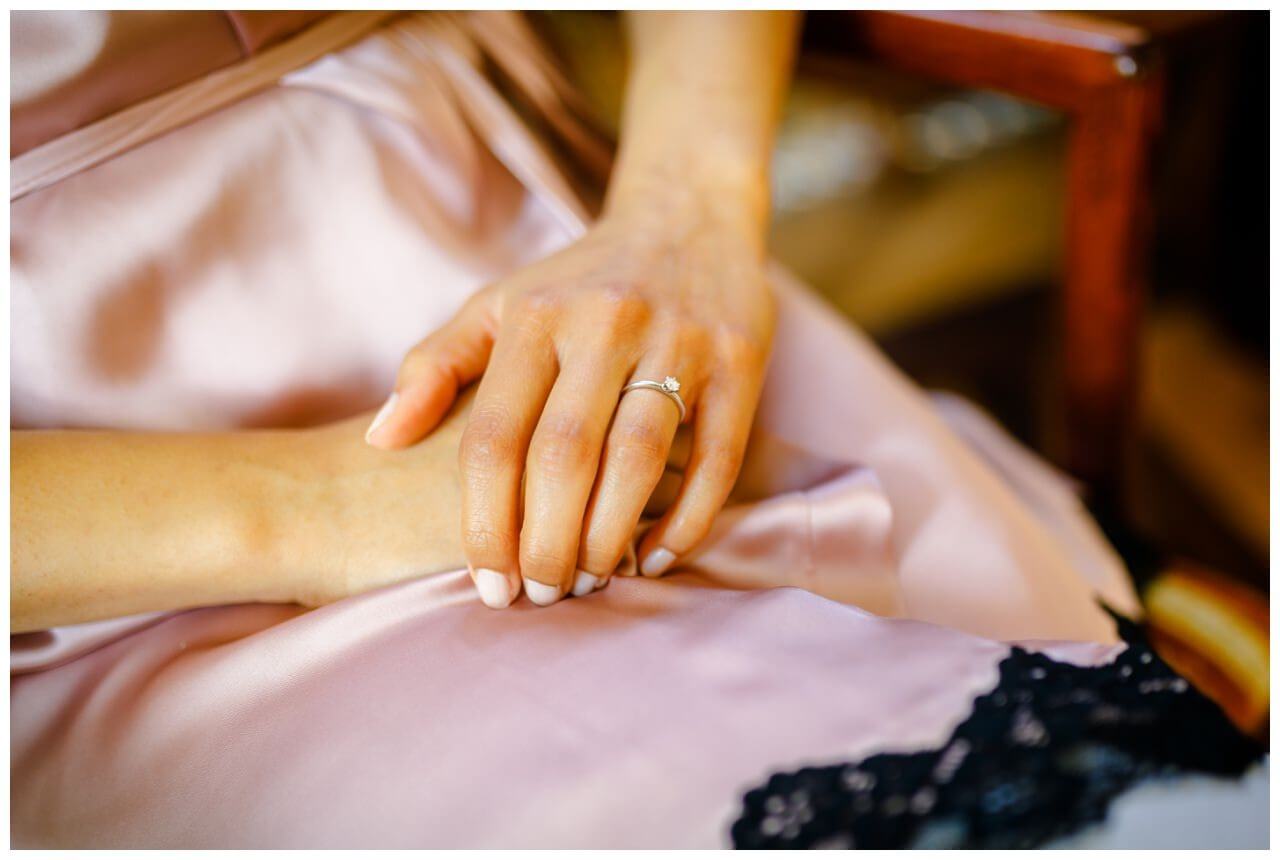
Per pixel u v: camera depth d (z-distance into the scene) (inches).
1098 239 25.5
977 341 42.0
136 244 19.7
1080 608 21.0
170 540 17.9
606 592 18.2
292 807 16.5
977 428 26.3
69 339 19.3
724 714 16.3
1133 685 16.3
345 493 18.7
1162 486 37.5
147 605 18.1
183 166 20.2
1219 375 42.0
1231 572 33.8
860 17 26.0
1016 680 16.4
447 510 18.7
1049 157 48.3
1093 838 15.2
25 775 17.9
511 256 22.3
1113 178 24.7
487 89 23.2
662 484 19.3
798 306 23.8
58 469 18.0
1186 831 15.2
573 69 27.9
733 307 20.2
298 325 20.6
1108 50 23.7
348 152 21.2
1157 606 23.0
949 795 15.4
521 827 15.7
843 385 22.3
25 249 19.2
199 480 18.3
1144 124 24.1
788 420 21.5
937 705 16.2
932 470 21.3
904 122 46.9
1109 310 26.0
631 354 18.7
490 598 17.8
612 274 19.9
